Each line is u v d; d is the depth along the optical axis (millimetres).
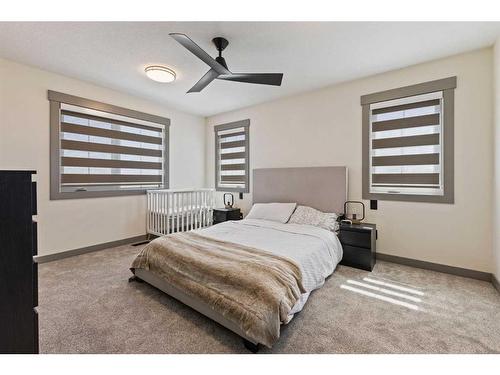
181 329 1698
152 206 4059
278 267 1746
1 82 2713
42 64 2859
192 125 4992
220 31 2195
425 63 2801
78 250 3342
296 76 3164
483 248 2523
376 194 3160
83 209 3404
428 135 2842
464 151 2600
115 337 1604
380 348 1509
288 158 3973
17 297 934
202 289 1724
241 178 4699
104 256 3285
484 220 2514
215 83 3410
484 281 2500
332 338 1604
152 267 2182
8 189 906
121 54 2621
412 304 2045
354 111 3318
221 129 4934
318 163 3648
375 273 2727
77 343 1540
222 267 1741
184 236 2557
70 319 1800
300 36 2271
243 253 2027
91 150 3521
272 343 1409
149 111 4191
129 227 3957
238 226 3152
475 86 2531
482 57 2496
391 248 3076
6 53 2607
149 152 4273
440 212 2754
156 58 2701
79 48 2498
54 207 3125
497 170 2312
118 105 3742
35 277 979
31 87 2914
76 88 3285
